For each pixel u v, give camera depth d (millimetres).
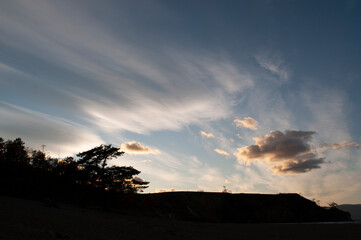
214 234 42500
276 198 159500
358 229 55781
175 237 33750
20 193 64375
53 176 64125
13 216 27156
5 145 68125
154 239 29516
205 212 134500
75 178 58250
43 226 24875
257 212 143000
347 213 158125
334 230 54000
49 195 65188
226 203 148125
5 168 65000
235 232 48250
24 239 18172
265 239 37000
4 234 18656
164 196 142125
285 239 36938
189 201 141000
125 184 58000
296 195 165625
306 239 37000
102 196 60406
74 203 62500
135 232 32844
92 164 56281
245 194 162125
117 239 25688
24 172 66438
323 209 154250
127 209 71438
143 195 95438
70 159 61188
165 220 63000
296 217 141000
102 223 35406
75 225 29453
